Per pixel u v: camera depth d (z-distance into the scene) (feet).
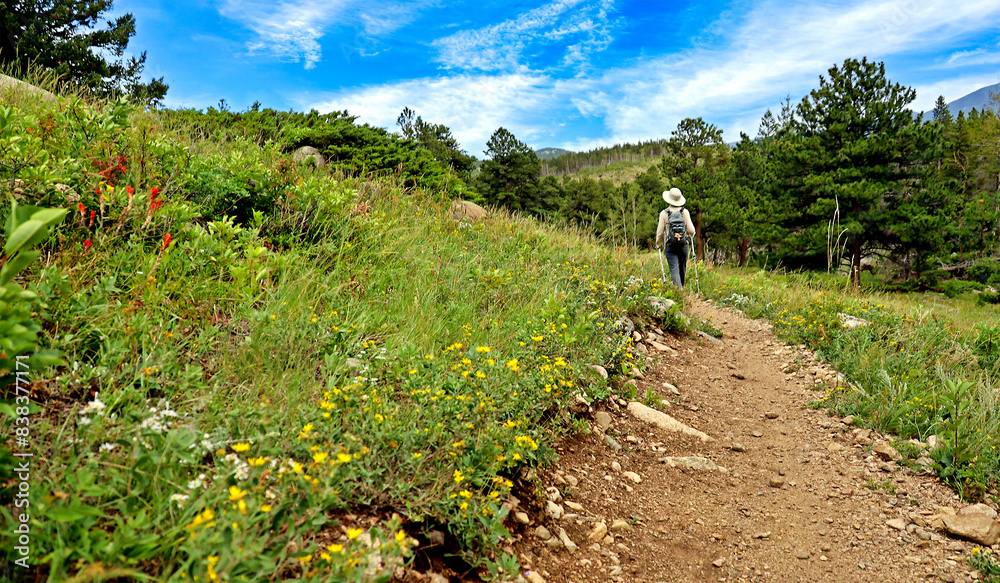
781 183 81.15
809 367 21.18
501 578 7.80
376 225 18.99
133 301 9.59
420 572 7.39
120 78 62.08
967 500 11.85
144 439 6.85
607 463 12.81
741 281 39.70
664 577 9.30
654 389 18.22
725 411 17.67
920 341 21.70
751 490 12.84
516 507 9.73
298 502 6.50
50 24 57.21
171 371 8.84
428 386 10.22
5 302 5.19
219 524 5.68
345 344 11.64
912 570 9.83
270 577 6.03
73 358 8.33
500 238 27.09
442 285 17.39
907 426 15.07
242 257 13.47
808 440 15.51
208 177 15.28
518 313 17.30
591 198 118.83
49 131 13.04
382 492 8.25
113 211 11.46
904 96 69.62
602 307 21.83
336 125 41.14
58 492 5.61
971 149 118.42
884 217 68.64
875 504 12.06
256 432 7.93
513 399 10.89
